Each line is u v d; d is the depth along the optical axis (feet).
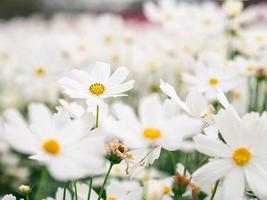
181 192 1.94
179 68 4.50
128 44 4.96
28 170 4.75
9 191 4.61
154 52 4.65
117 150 1.92
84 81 2.03
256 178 1.74
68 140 1.64
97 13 14.43
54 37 6.07
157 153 1.94
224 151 1.78
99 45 4.87
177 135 1.70
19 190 2.04
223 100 1.88
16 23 11.18
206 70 2.94
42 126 1.66
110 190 2.06
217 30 4.23
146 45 4.83
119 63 4.90
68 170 1.55
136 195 1.98
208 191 2.09
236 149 1.78
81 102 3.74
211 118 1.91
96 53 4.81
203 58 3.55
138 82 4.90
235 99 3.94
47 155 1.59
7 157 4.80
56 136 1.65
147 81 4.88
